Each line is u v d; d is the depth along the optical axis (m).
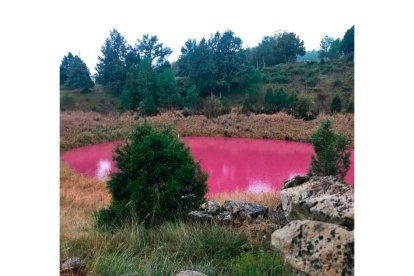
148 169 6.06
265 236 5.27
